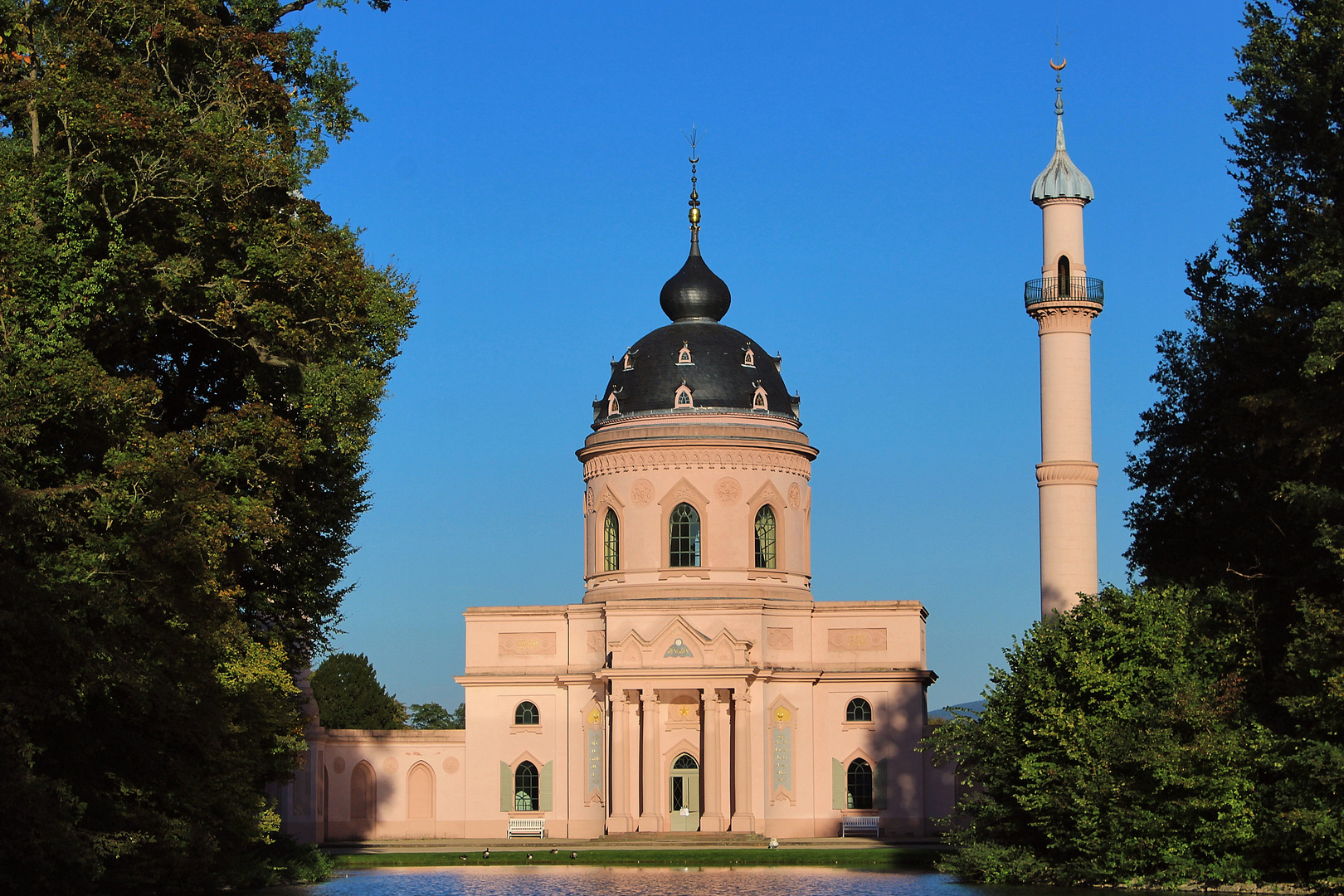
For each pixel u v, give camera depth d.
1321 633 46.06
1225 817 48.97
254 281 45.12
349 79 49.69
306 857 61.09
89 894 38.62
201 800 45.69
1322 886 46.78
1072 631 55.56
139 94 40.97
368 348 50.69
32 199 40.44
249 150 43.31
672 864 72.69
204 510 40.69
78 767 41.53
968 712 63.09
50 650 36.50
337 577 54.00
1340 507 47.00
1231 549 60.31
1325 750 45.78
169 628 41.22
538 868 70.94
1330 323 46.50
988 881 57.03
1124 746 51.19
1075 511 74.31
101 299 41.03
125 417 40.78
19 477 40.78
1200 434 61.84
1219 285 60.56
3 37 43.47
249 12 48.25
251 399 47.59
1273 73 53.97
